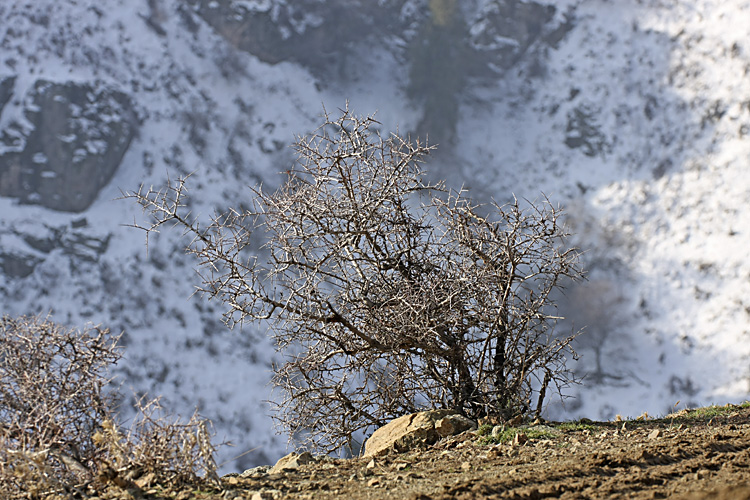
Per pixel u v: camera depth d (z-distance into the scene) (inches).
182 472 327.0
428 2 7691.9
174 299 4434.1
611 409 4288.9
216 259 457.1
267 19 6688.0
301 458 415.8
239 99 6254.9
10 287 4421.8
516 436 406.0
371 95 6983.3
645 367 4589.1
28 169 5068.9
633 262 5428.2
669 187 5979.3
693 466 309.3
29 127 5172.2
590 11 7618.1
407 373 494.9
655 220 5757.9
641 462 328.8
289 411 504.1
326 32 7081.7
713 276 5187.0
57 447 341.1
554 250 499.8
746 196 5629.9
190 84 6131.9
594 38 7455.7
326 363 498.9
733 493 242.5
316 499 305.9
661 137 6446.9
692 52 6924.2
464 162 6766.7
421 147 499.8
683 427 444.8
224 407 3954.2
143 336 4227.4
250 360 4234.7
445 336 492.1
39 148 5162.4
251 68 6545.3
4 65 5516.7
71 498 312.3
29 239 4667.8
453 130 7017.7
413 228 507.5
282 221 466.9
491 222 500.1
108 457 337.7
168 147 5629.9
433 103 7111.2
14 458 321.4
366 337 461.7
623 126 6683.1
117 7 6240.2
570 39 7534.5
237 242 464.4
